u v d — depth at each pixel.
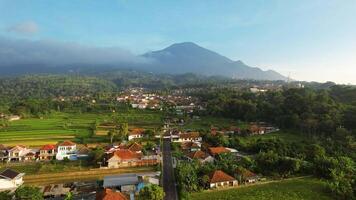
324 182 93.44
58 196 81.94
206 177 90.75
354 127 150.62
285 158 105.00
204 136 154.12
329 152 121.12
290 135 164.12
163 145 145.50
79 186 87.81
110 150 123.81
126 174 97.62
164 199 79.25
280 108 199.25
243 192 85.50
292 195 83.12
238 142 137.50
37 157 125.31
